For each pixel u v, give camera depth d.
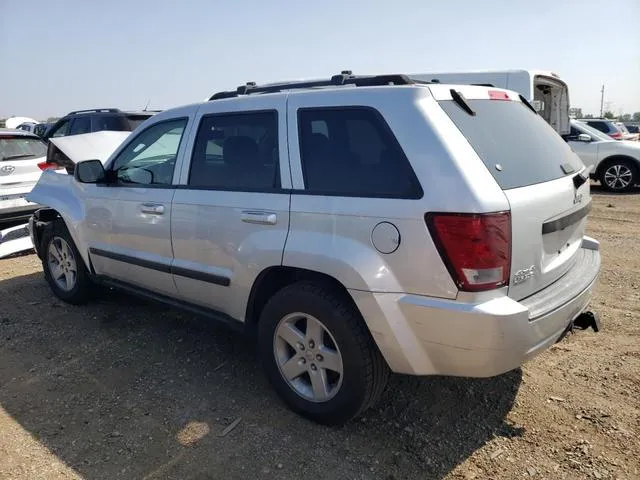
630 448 2.94
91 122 11.20
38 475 2.83
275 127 3.32
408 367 2.84
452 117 2.82
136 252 4.21
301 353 3.22
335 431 3.16
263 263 3.22
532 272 2.81
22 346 4.37
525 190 2.76
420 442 3.05
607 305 4.97
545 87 9.16
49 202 5.10
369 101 2.96
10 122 25.45
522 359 2.69
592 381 3.62
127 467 2.88
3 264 6.82
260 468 2.85
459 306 2.58
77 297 5.15
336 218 2.91
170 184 3.90
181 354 4.18
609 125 16.11
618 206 10.66
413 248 2.66
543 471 2.79
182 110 3.96
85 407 3.46
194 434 3.15
